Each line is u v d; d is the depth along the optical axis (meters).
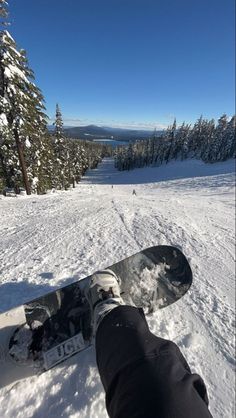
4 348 2.07
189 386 1.02
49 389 2.07
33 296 3.43
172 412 0.90
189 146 90.00
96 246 5.68
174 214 10.41
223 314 3.41
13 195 19.33
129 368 1.13
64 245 5.70
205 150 77.12
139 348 1.22
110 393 1.13
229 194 24.08
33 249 5.41
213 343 2.84
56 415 1.89
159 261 3.01
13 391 2.03
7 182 21.73
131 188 39.78
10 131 17.55
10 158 20.92
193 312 3.36
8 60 16.12
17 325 2.13
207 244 6.56
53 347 2.21
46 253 5.14
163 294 2.98
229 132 71.50
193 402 0.97
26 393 2.03
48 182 28.19
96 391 2.07
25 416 1.88
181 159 85.62
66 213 9.78
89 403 1.98
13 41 16.11
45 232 6.86
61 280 3.92
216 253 5.95
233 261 5.55
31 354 2.15
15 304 3.24
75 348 2.29
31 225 7.77
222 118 73.88
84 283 2.42
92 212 9.99
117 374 1.15
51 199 14.90
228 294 4.02
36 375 2.15
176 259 3.11
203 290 4.04
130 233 6.96
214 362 2.59
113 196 17.97
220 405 2.18
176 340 2.79
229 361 2.63
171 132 87.81
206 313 3.38
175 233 7.23
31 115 18.59
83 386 2.10
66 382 2.13
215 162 71.75
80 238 6.29
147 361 1.13
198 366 2.52
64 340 2.26
